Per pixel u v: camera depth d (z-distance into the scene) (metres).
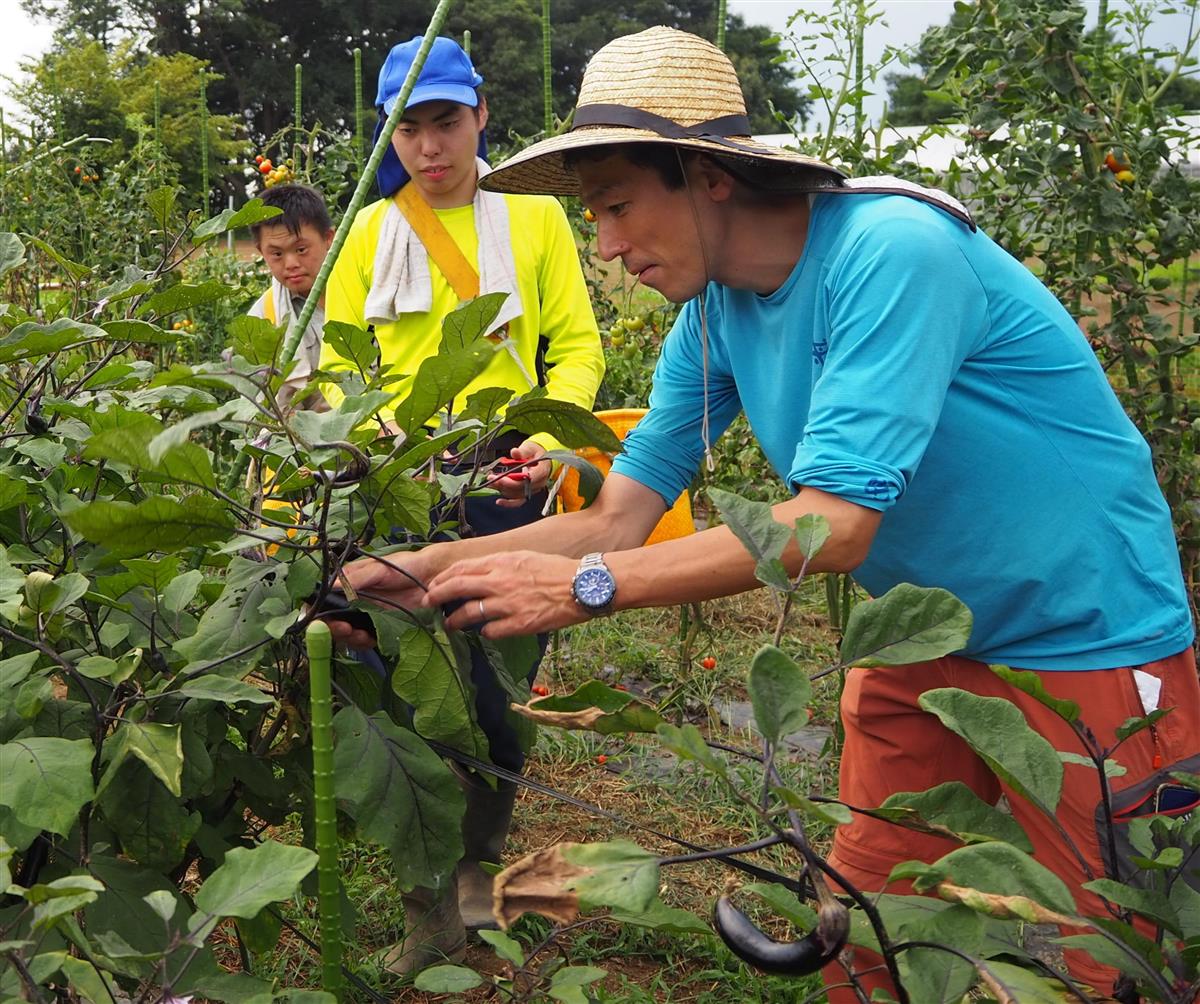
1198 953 1.08
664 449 2.20
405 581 1.72
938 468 1.86
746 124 1.87
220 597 1.52
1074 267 3.94
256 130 41.00
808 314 1.88
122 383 1.98
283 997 1.18
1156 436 3.96
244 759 1.65
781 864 3.16
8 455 1.77
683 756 1.07
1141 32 3.91
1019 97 3.90
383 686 1.91
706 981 2.73
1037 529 1.87
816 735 4.07
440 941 2.60
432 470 1.63
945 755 2.14
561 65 36.84
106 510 1.26
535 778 3.72
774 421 2.03
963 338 1.79
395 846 1.50
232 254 6.85
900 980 1.07
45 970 1.03
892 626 1.21
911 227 1.75
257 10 39.56
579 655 4.69
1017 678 1.26
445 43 2.95
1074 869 1.91
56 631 1.44
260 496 1.58
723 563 1.64
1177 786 1.77
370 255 3.09
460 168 2.96
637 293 6.21
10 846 1.31
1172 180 3.81
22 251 1.93
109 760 1.42
